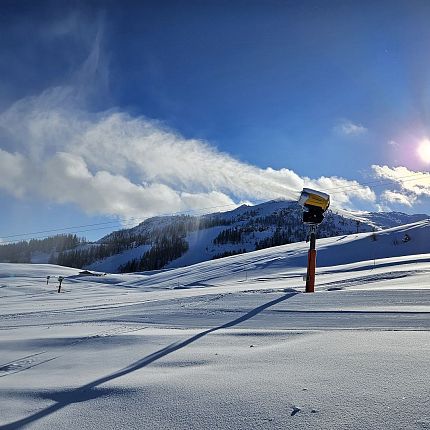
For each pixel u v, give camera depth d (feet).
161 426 10.78
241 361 16.08
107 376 15.71
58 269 296.92
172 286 154.20
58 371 17.31
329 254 187.73
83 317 35.37
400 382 12.02
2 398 14.01
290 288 51.24
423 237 189.16
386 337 17.93
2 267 285.84
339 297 32.76
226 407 11.46
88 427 11.07
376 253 183.11
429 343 16.34
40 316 40.57
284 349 17.28
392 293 32.32
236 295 40.96
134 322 29.12
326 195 41.86
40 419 11.91
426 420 9.62
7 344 23.62
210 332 22.71
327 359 15.08
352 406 10.69
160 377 14.79
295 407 11.01
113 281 230.07
